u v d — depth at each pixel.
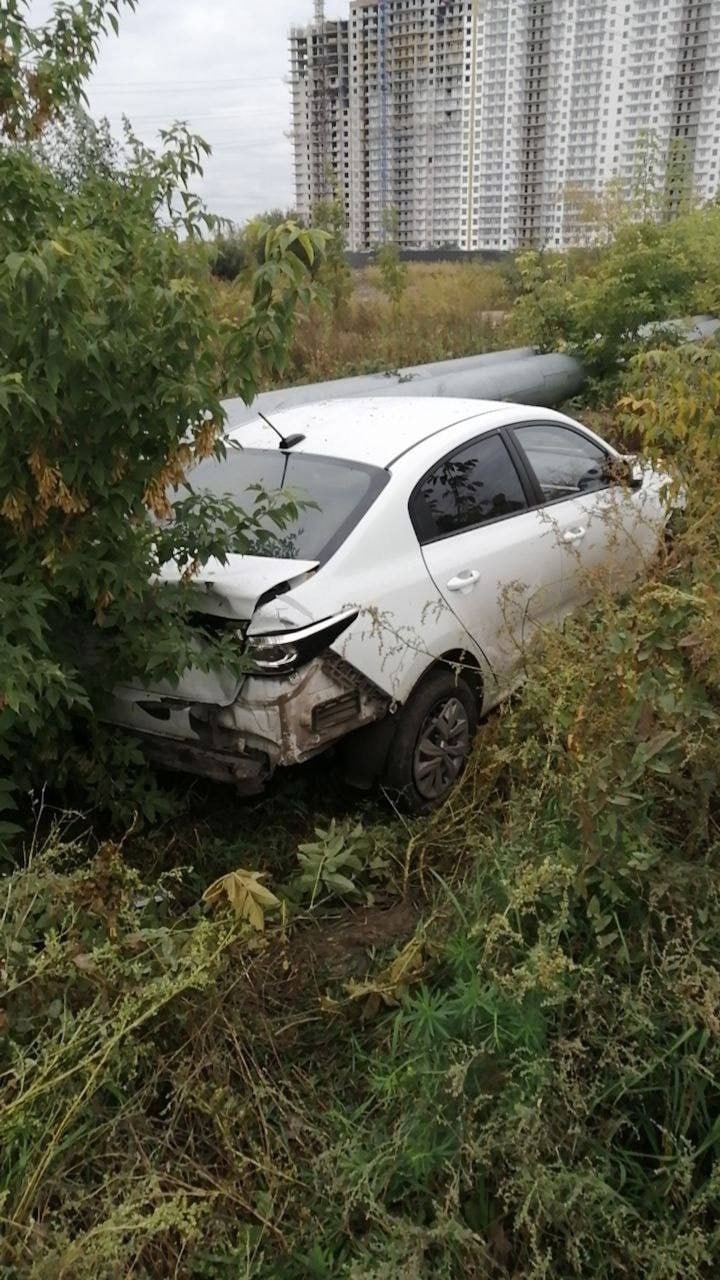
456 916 3.02
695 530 3.32
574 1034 2.51
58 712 3.43
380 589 3.88
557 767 3.23
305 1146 2.44
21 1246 1.88
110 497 3.25
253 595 3.52
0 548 3.32
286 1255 2.18
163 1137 2.31
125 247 3.39
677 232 12.30
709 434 3.59
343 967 3.18
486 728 3.81
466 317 16.39
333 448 4.39
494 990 2.54
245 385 3.21
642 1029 2.40
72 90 3.53
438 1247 2.20
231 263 10.05
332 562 3.80
